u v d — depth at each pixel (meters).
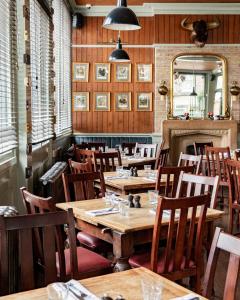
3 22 3.53
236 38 8.89
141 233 2.67
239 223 4.77
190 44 8.88
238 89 8.92
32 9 4.57
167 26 8.84
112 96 9.08
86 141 9.09
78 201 3.42
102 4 8.64
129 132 9.14
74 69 8.96
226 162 4.72
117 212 2.98
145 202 3.32
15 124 3.95
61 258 2.40
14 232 2.57
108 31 8.95
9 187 3.67
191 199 2.55
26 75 4.00
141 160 6.28
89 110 9.07
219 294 3.33
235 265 1.65
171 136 9.05
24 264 1.94
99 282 1.74
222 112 9.06
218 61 8.98
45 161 5.50
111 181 4.38
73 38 8.91
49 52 5.68
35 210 2.54
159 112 9.04
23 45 3.98
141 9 8.88
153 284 1.58
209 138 9.10
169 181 4.05
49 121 5.76
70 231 2.08
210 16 8.84
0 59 3.46
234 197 4.85
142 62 9.05
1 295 1.85
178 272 2.65
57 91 6.96
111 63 9.02
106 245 3.31
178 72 8.95
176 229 2.79
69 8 8.44
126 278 1.79
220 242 1.75
